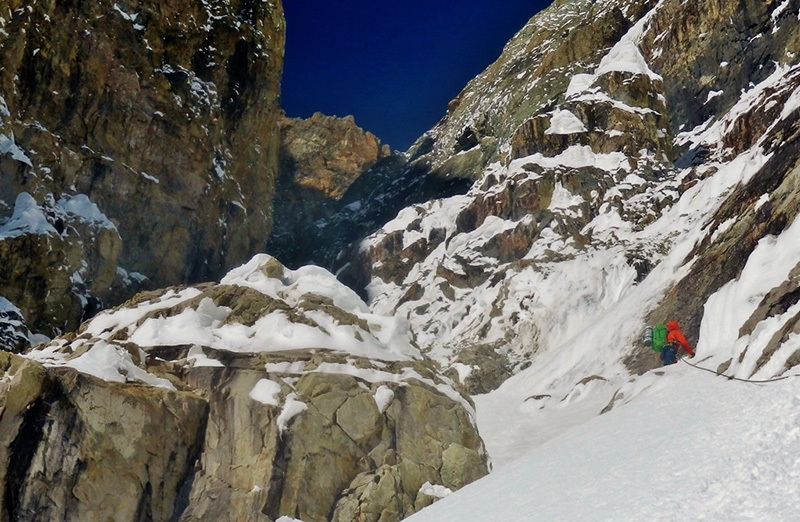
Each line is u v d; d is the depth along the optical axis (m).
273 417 10.54
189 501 10.23
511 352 23.03
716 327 12.49
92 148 27.55
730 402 7.78
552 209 28.84
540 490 7.24
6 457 9.41
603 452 7.77
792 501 5.07
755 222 16.80
